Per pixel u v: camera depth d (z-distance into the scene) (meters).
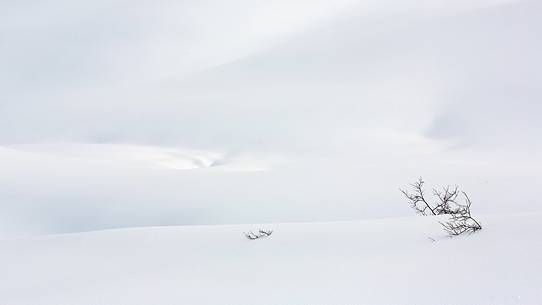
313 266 5.34
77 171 41.59
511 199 19.77
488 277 3.85
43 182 36.50
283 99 111.06
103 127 111.75
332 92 110.06
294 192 27.98
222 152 84.31
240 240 7.67
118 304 4.93
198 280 5.56
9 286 7.40
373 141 76.25
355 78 114.50
